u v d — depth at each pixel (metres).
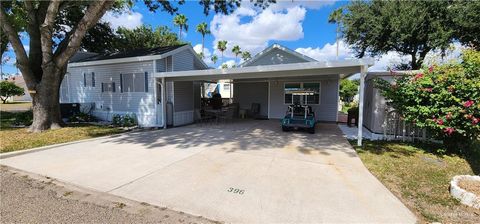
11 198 3.40
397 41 13.28
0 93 29.45
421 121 5.86
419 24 12.46
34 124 8.48
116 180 4.10
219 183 3.96
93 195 3.52
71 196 3.48
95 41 19.61
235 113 14.47
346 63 6.36
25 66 8.14
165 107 10.29
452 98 5.32
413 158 5.34
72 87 13.04
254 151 6.11
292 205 3.20
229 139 7.72
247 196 3.48
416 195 3.49
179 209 3.10
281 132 9.16
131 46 24.23
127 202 3.30
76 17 15.10
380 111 7.55
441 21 12.30
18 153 5.71
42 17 8.80
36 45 8.82
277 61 13.74
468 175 3.98
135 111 11.11
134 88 11.02
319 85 12.81
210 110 12.78
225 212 3.03
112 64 11.48
